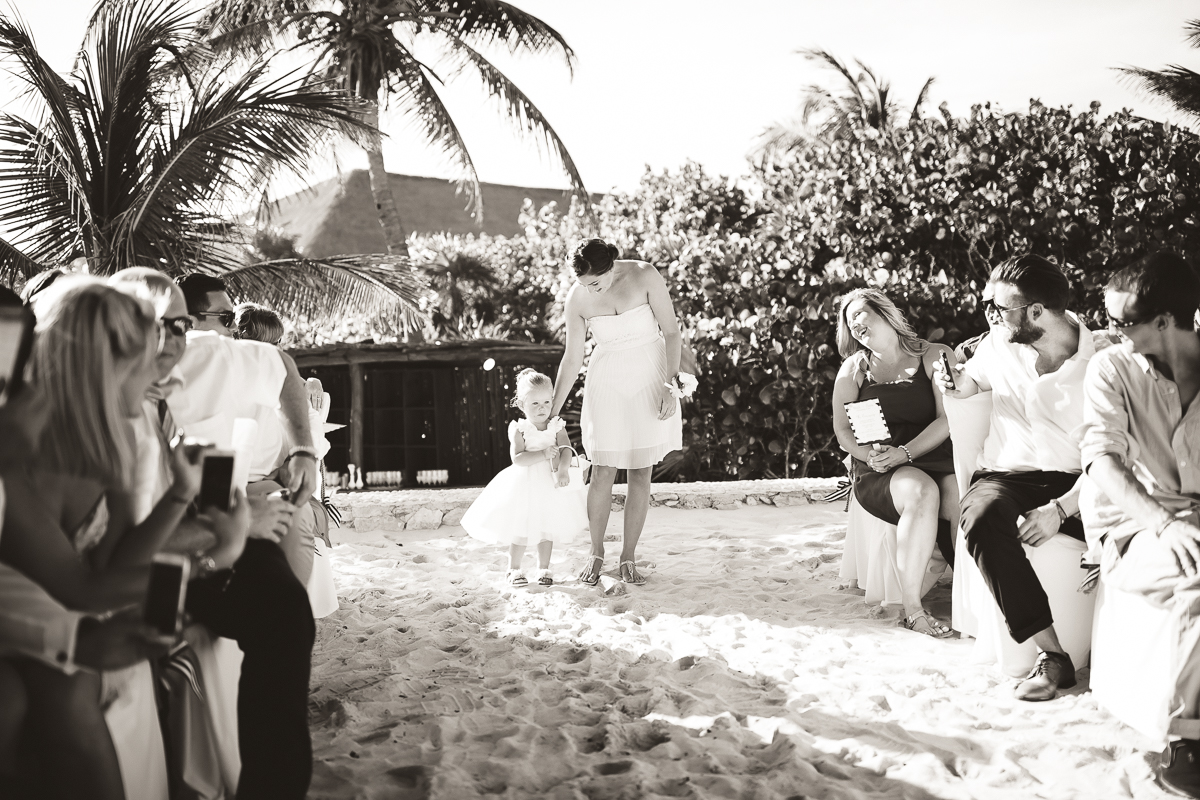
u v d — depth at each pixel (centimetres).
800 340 1152
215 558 251
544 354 1252
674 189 1513
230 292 1159
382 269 1249
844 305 535
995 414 433
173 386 288
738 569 646
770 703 386
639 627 511
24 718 220
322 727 371
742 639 480
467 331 2150
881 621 509
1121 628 339
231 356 327
